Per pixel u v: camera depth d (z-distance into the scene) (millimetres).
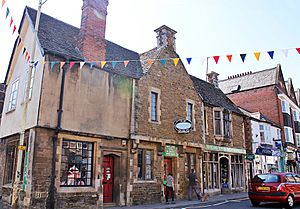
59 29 13492
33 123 10445
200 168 16656
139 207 11875
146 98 14125
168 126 14906
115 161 12844
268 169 24625
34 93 10977
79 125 11367
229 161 19578
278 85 29625
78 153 11398
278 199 11531
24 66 12930
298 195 12141
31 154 10055
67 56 11383
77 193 10828
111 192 12586
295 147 31078
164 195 14164
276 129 27188
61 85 11141
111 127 12492
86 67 12164
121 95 13250
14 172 12109
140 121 13531
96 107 12125
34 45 10039
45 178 10117
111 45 15641
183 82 16625
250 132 22797
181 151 15500
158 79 15023
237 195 17781
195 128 16719
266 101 29141
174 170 15094
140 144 13445
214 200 14781
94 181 11492
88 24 13000
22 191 10234
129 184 12609
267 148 24109
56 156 10508
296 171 30781
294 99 34906
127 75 13562
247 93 30750
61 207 10289
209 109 18812
